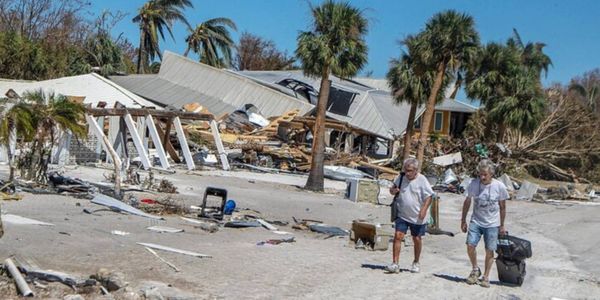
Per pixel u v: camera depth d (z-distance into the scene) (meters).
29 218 12.22
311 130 41.09
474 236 9.65
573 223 24.47
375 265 10.99
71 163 25.58
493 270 11.61
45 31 53.25
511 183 39.53
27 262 8.34
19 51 46.22
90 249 9.82
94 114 25.64
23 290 7.09
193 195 19.75
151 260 9.45
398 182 10.04
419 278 9.95
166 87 49.06
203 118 31.58
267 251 11.45
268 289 8.39
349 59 27.44
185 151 29.83
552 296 9.60
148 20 61.72
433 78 32.91
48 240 10.10
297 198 23.14
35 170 17.19
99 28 57.81
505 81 44.84
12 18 52.62
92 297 7.28
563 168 54.50
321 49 26.84
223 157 32.12
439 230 17.36
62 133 19.95
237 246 11.74
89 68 52.34
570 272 12.38
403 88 33.69
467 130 50.59
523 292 9.68
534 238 18.72
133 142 29.42
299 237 14.26
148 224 13.38
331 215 19.62
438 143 45.09
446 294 8.97
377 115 45.97
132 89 48.94
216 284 8.39
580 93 81.25
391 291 8.88
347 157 38.53
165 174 26.34
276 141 40.62
